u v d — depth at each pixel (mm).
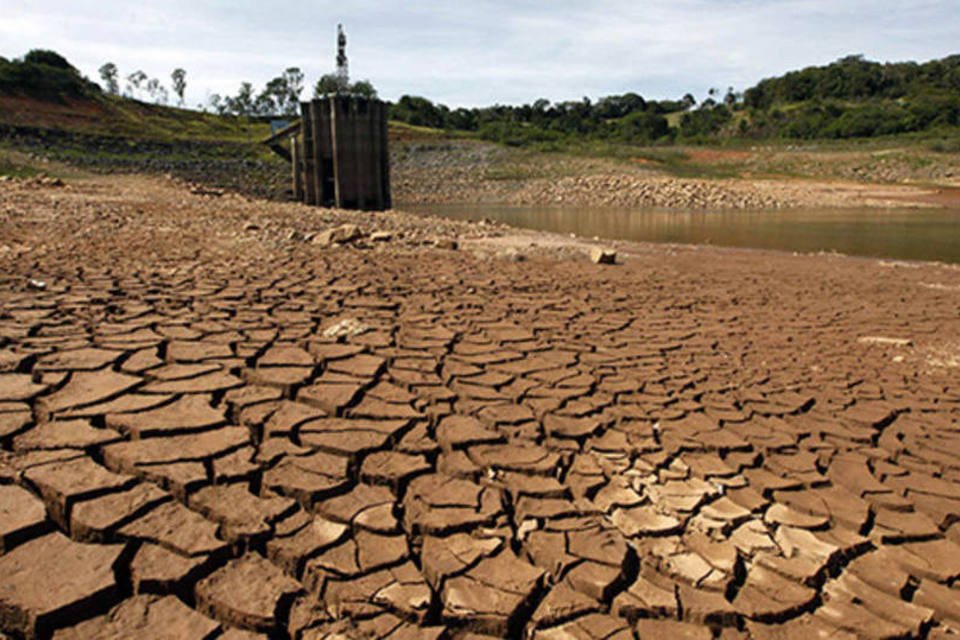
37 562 2809
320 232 15031
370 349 6062
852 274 13922
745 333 7926
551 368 5957
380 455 4027
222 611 2711
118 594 2766
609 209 38781
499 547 3262
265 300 7836
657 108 105562
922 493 4086
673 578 3152
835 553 3422
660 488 3922
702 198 40969
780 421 5051
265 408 4496
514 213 36219
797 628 2906
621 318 8305
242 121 64875
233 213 18266
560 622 2830
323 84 56812
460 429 4461
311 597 2873
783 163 54125
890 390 6000
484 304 8594
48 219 14047
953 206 36656
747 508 3791
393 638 2654
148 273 9102
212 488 3484
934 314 9750
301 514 3361
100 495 3271
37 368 4852
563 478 4012
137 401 4391
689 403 5285
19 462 3510
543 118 88125
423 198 45906
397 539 3242
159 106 59969
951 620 3053
